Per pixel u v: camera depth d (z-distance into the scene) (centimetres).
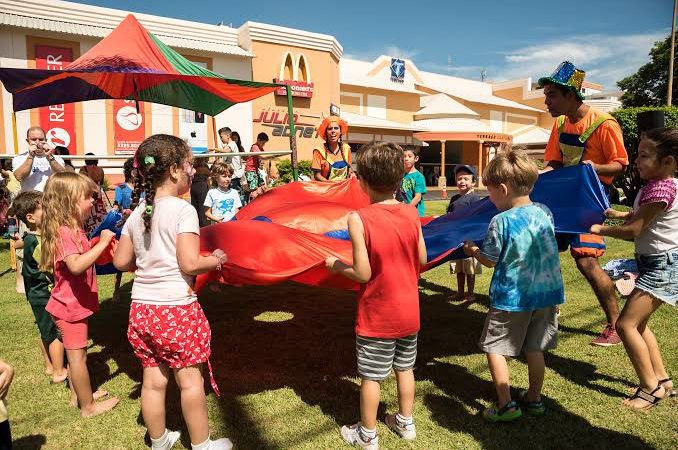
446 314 515
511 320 289
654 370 319
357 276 260
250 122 1931
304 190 574
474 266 553
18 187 862
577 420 296
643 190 300
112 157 619
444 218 516
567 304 530
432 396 330
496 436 281
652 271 299
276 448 272
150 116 1689
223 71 1866
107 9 1647
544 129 4522
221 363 392
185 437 286
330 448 272
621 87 3538
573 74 404
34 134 539
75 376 306
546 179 379
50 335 357
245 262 322
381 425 295
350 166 624
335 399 329
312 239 369
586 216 348
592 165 353
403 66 3716
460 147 3816
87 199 308
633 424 290
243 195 1102
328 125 600
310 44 2125
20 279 568
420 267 303
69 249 292
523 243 281
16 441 284
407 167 608
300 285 661
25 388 352
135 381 365
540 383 299
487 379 356
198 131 1784
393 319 259
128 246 262
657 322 454
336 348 423
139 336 251
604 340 412
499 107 4238
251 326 484
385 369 265
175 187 260
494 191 300
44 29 1469
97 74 668
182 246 244
